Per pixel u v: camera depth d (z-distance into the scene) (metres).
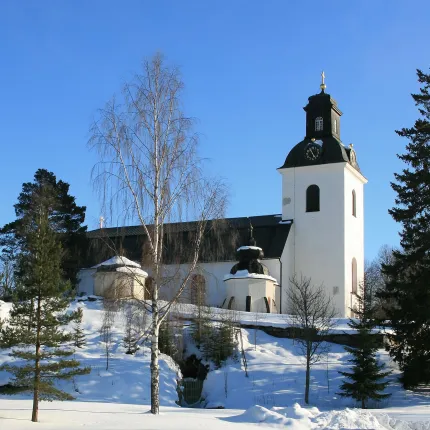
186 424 24.02
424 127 37.03
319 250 63.81
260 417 25.19
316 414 26.47
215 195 29.20
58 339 26.16
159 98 28.58
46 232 27.41
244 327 47.22
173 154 28.41
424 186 36.38
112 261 52.66
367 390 33.62
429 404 33.84
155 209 28.27
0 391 34.31
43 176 58.78
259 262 59.25
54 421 24.78
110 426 23.47
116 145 28.20
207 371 40.88
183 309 40.31
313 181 65.12
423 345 34.97
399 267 36.62
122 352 41.06
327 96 66.88
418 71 38.34
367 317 36.69
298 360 42.06
